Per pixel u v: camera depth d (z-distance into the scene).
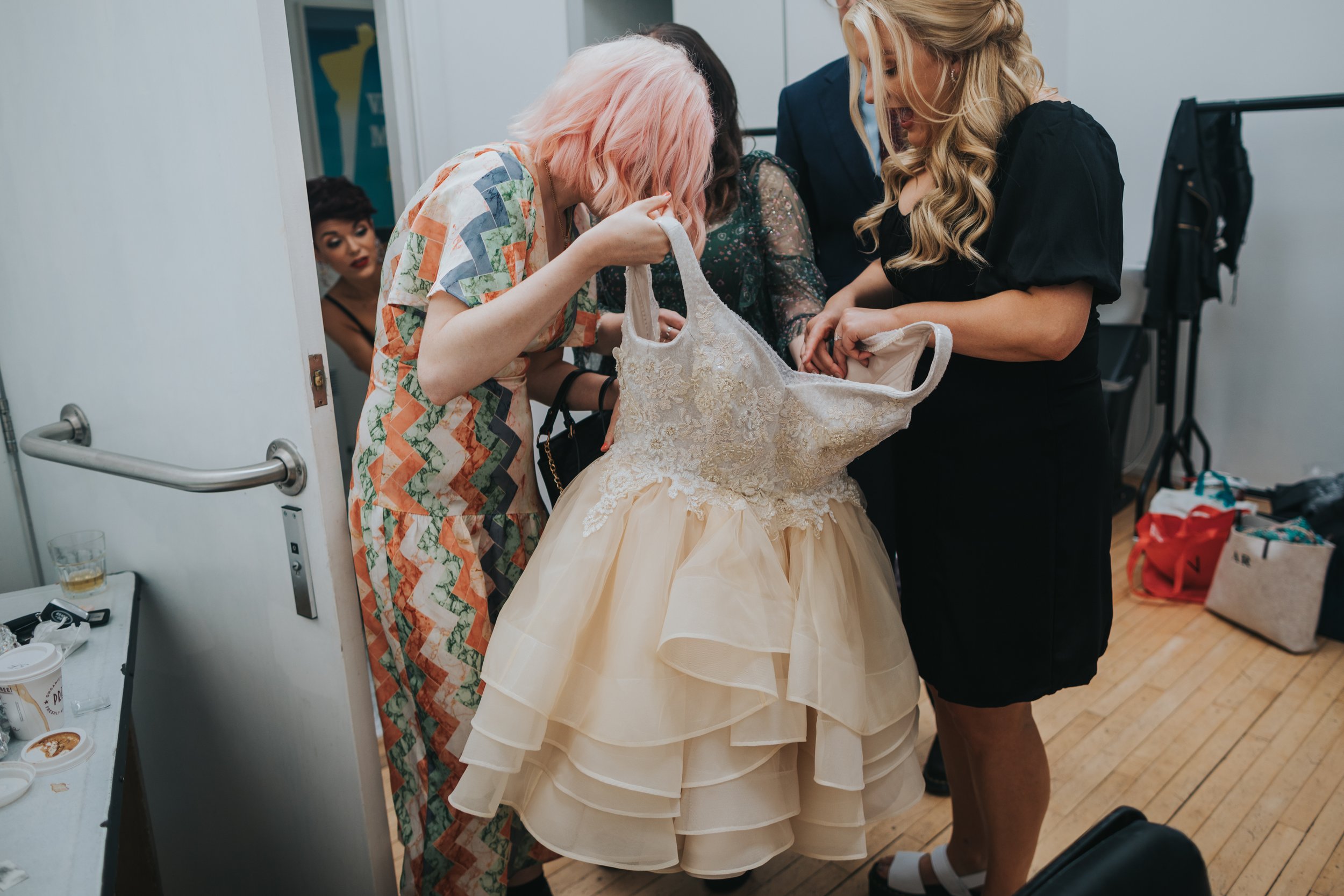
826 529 1.17
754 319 1.59
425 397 1.16
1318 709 2.34
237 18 1.02
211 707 1.47
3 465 1.78
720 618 1.03
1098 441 1.25
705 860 1.07
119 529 1.55
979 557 1.26
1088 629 1.27
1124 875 0.69
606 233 1.01
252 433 1.21
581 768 1.06
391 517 1.18
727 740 1.08
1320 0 3.48
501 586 1.26
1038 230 1.10
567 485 1.39
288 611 1.27
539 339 1.22
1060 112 1.12
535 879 1.48
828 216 1.91
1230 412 4.04
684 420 1.10
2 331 1.68
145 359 1.35
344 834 1.31
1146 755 2.14
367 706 1.26
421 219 1.09
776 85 2.86
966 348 1.15
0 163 1.51
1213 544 2.99
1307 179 3.64
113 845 0.89
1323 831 1.86
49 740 1.04
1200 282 3.41
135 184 1.25
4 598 1.45
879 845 1.84
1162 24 3.84
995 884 1.44
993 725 1.35
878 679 1.16
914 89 1.17
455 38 2.06
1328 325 3.71
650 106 1.08
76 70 1.27
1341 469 3.77
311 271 1.10
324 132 3.08
